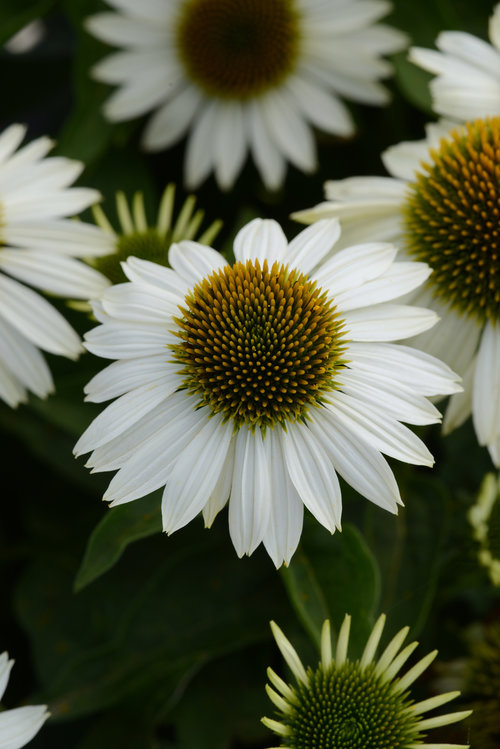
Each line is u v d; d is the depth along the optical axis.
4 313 0.71
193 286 0.67
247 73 0.79
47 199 0.72
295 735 0.65
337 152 0.80
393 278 0.67
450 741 0.68
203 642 0.71
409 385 0.66
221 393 0.66
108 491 0.65
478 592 0.74
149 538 0.75
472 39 0.74
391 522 0.71
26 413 0.74
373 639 0.65
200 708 0.73
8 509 0.77
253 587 0.72
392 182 0.72
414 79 0.78
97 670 0.70
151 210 0.79
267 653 0.73
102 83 0.80
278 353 0.66
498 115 0.73
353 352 0.67
